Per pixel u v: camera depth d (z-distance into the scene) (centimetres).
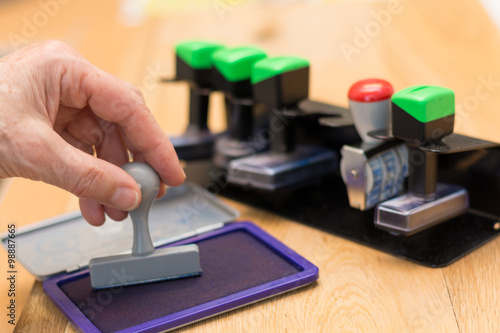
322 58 114
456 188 59
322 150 71
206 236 60
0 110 44
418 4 145
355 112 57
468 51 108
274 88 63
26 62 48
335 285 50
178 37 134
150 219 65
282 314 46
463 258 54
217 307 46
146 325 44
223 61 69
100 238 61
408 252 55
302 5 156
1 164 45
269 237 58
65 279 53
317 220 63
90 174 45
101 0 181
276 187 65
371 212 64
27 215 69
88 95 50
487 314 45
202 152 77
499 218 60
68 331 46
